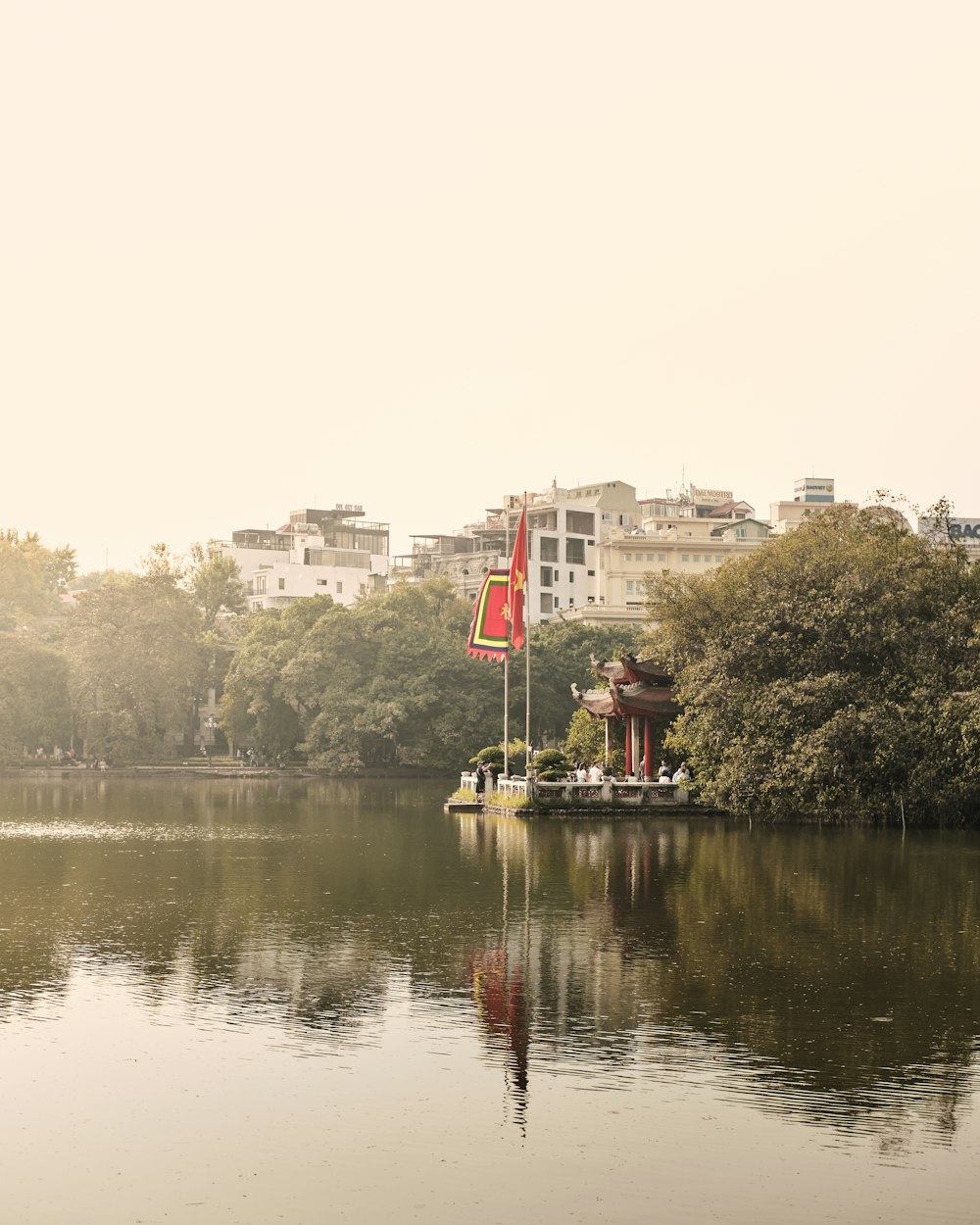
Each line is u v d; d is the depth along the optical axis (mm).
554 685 145625
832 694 68438
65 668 156375
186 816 79812
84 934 34625
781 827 68750
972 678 67688
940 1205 17422
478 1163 18734
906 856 54031
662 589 78375
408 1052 23609
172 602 158250
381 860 52500
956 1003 26844
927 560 73312
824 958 31266
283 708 153625
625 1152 19109
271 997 27438
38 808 88062
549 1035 24625
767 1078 22062
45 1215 17203
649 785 76062
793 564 74312
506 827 69625
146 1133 19859
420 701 140125
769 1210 17297
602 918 37312
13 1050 23750
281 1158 18922
